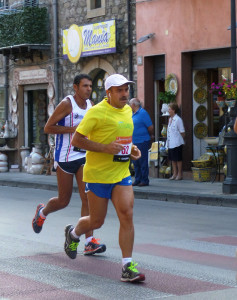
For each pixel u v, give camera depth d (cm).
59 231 1219
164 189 1866
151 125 1978
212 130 2164
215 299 714
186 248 1034
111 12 2475
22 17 2783
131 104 1989
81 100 984
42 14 2802
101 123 804
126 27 2408
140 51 2350
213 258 952
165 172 2227
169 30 2231
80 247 1041
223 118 2098
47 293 753
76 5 2661
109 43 2427
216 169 2023
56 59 2769
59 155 982
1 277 835
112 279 817
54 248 1034
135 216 1443
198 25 2128
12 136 3033
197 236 1156
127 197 805
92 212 842
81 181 980
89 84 984
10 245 1064
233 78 1794
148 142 1981
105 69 2511
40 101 2970
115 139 810
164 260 938
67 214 1487
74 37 2602
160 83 2358
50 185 2220
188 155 2203
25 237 1148
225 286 775
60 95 2777
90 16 2580
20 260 939
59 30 2769
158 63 2338
